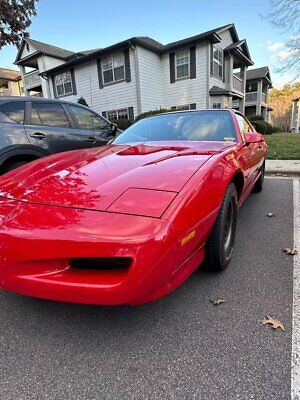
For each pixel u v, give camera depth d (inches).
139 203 58.2
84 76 632.4
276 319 67.5
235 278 85.7
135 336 64.2
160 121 127.6
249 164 115.5
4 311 74.5
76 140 169.9
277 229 122.9
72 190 65.2
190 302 75.1
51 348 61.7
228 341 61.6
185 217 58.3
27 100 153.1
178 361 57.1
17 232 56.5
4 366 57.4
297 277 85.1
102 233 52.7
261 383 51.5
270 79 1052.5
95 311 73.1
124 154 89.4
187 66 572.4
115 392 51.1
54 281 55.0
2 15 423.2
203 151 89.2
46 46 768.3
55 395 50.9
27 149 146.7
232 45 632.4
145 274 52.4
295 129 1224.8
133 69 550.3
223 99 605.0
